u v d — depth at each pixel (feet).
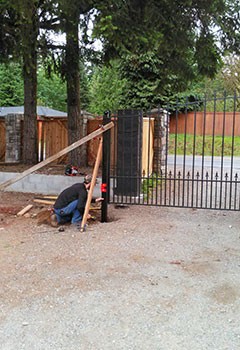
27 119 34.17
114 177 21.86
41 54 27.32
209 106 72.69
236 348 8.23
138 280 12.02
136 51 24.16
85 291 11.18
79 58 29.89
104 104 85.35
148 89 63.21
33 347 8.27
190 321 9.41
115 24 19.48
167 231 17.85
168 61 28.22
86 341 8.49
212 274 12.59
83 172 30.40
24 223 19.24
